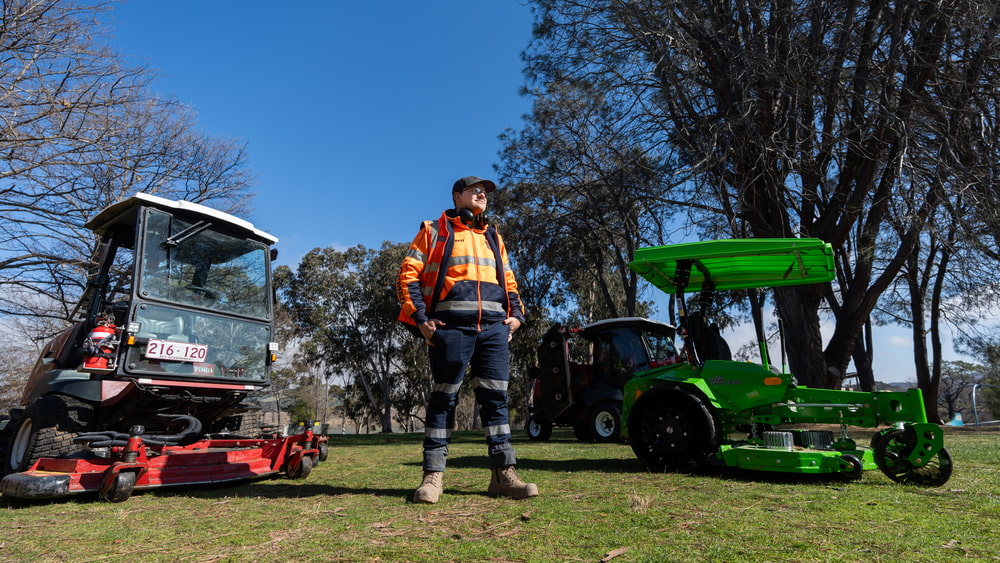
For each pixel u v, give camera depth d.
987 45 10.60
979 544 2.07
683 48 11.82
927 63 10.96
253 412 5.91
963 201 10.19
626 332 9.86
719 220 12.27
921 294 20.05
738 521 2.47
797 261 4.39
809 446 4.00
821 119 12.05
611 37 13.20
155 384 4.44
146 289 4.55
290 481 4.30
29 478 3.30
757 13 11.90
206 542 2.25
